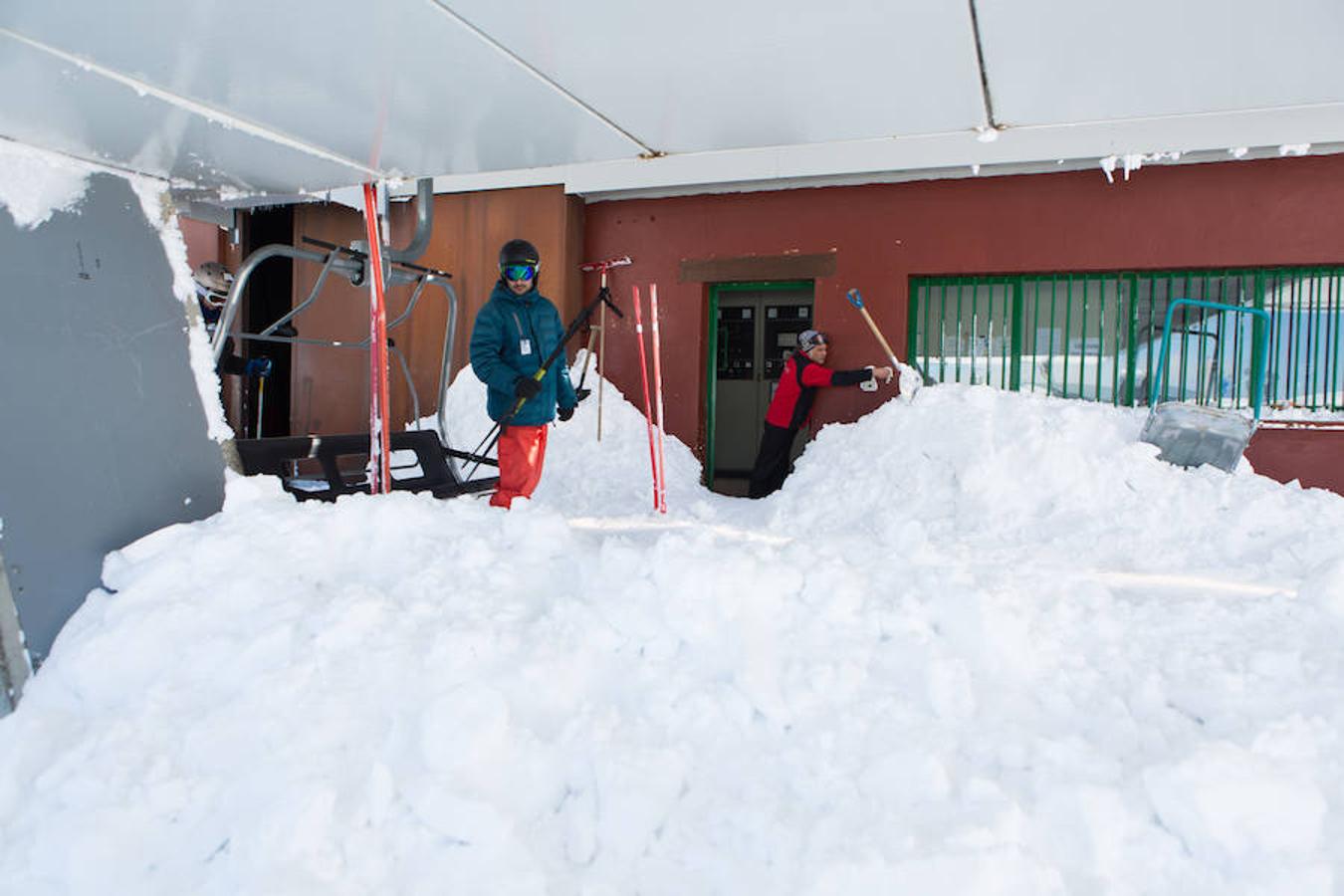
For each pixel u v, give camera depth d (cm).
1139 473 439
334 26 199
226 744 167
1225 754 151
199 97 234
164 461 260
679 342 663
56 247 241
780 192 631
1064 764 159
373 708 176
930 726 172
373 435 331
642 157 321
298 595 212
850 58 225
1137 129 529
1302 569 338
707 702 179
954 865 133
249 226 729
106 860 149
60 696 198
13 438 223
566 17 199
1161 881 141
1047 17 199
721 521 502
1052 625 211
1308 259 522
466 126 276
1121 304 571
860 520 477
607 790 155
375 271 331
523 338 390
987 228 584
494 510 282
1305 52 219
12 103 222
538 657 186
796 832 146
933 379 614
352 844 148
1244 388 550
